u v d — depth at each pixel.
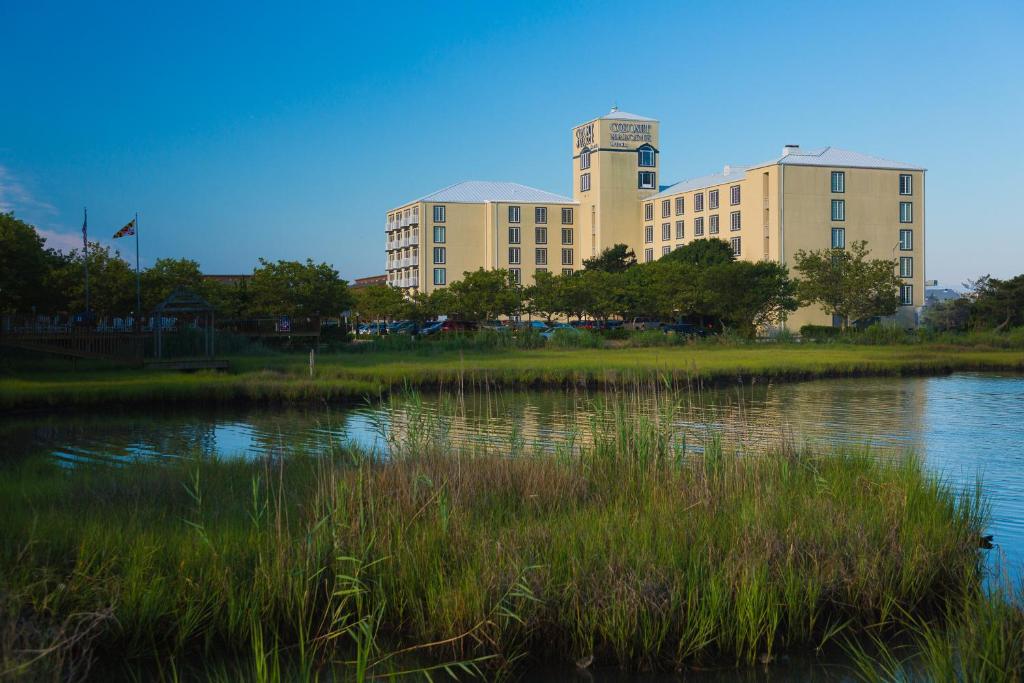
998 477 16.47
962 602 9.20
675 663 8.18
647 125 106.12
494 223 105.38
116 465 17.11
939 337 65.50
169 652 8.13
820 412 27.30
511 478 12.52
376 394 31.83
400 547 9.14
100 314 55.16
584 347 57.94
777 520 10.32
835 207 84.81
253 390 30.47
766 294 69.19
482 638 8.16
